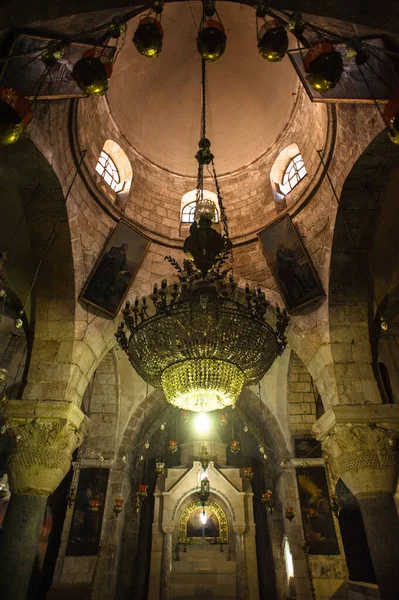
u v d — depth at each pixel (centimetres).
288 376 1372
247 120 1234
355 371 851
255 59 1116
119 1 498
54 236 851
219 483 1520
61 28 497
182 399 666
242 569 1356
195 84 1208
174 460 1700
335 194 845
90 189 927
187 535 1459
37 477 758
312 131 993
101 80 372
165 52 1127
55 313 887
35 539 730
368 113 693
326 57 351
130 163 1165
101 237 964
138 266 1008
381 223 865
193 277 668
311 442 1330
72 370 848
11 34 467
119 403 1405
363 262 895
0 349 1155
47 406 793
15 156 707
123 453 1353
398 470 758
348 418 788
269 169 1187
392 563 683
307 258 933
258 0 404
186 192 1252
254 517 1568
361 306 898
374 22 472
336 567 1142
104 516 1245
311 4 500
